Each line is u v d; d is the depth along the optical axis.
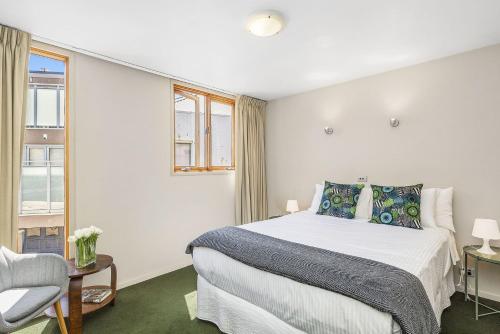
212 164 3.97
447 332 2.06
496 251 2.33
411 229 2.55
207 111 3.88
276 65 2.99
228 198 4.05
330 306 1.44
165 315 2.31
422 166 2.97
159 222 3.22
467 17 2.05
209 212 3.79
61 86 2.66
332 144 3.72
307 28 2.20
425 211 2.69
